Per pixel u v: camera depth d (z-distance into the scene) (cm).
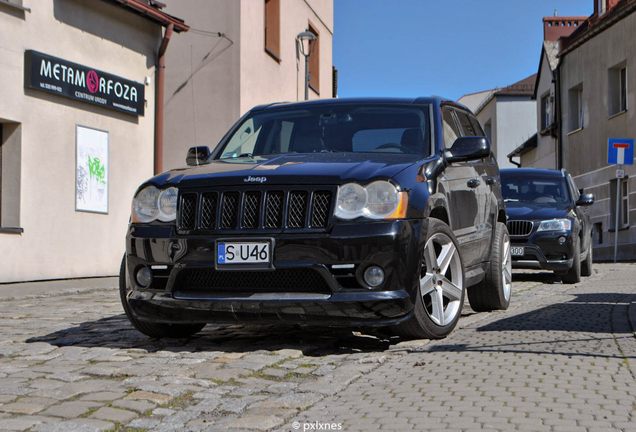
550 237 1128
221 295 496
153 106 1532
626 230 2458
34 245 1235
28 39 1219
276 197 491
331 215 481
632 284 1075
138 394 388
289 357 485
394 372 432
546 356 459
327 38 2467
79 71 1314
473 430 312
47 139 1259
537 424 318
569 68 2986
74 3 1318
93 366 461
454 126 659
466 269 629
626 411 336
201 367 455
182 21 1577
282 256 482
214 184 504
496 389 379
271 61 1936
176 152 1780
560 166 3075
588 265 1320
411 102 636
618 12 2486
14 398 384
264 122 648
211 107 1762
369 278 479
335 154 561
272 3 1991
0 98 1164
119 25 1434
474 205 645
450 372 422
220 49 1759
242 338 568
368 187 486
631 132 2456
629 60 2464
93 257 1366
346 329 604
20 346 539
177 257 504
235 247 488
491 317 668
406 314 488
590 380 394
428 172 537
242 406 367
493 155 779
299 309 482
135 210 534
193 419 348
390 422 329
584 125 2831
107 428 331
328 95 2481
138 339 571
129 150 1461
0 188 1208
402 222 484
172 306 509
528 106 4506
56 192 1278
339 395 386
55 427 330
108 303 875
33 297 955
